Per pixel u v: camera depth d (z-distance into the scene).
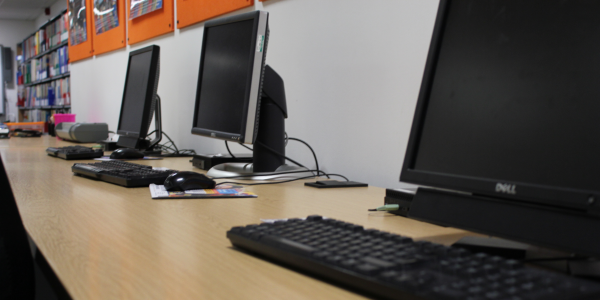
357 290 0.48
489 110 0.65
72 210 0.94
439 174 0.68
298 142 1.88
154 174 1.33
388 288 0.43
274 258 0.58
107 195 1.14
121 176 1.31
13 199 0.75
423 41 1.36
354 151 1.61
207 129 1.63
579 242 0.51
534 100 0.59
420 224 0.85
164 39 2.99
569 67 0.56
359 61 1.58
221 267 0.56
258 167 1.52
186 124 2.77
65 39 5.38
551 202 0.54
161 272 0.54
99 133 3.27
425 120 0.75
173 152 2.60
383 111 1.50
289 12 1.88
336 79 1.68
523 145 0.60
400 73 1.43
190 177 1.20
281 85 1.51
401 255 0.49
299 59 1.85
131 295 0.46
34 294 0.78
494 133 0.63
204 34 1.73
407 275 0.43
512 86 0.62
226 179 1.47
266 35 1.37
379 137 1.51
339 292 0.47
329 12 1.69
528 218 0.56
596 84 0.53
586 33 0.55
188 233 0.75
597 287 0.40
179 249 0.65
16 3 7.17
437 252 0.50
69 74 5.30
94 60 4.35
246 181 1.43
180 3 2.69
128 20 3.48
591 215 0.50
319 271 0.51
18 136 4.12
